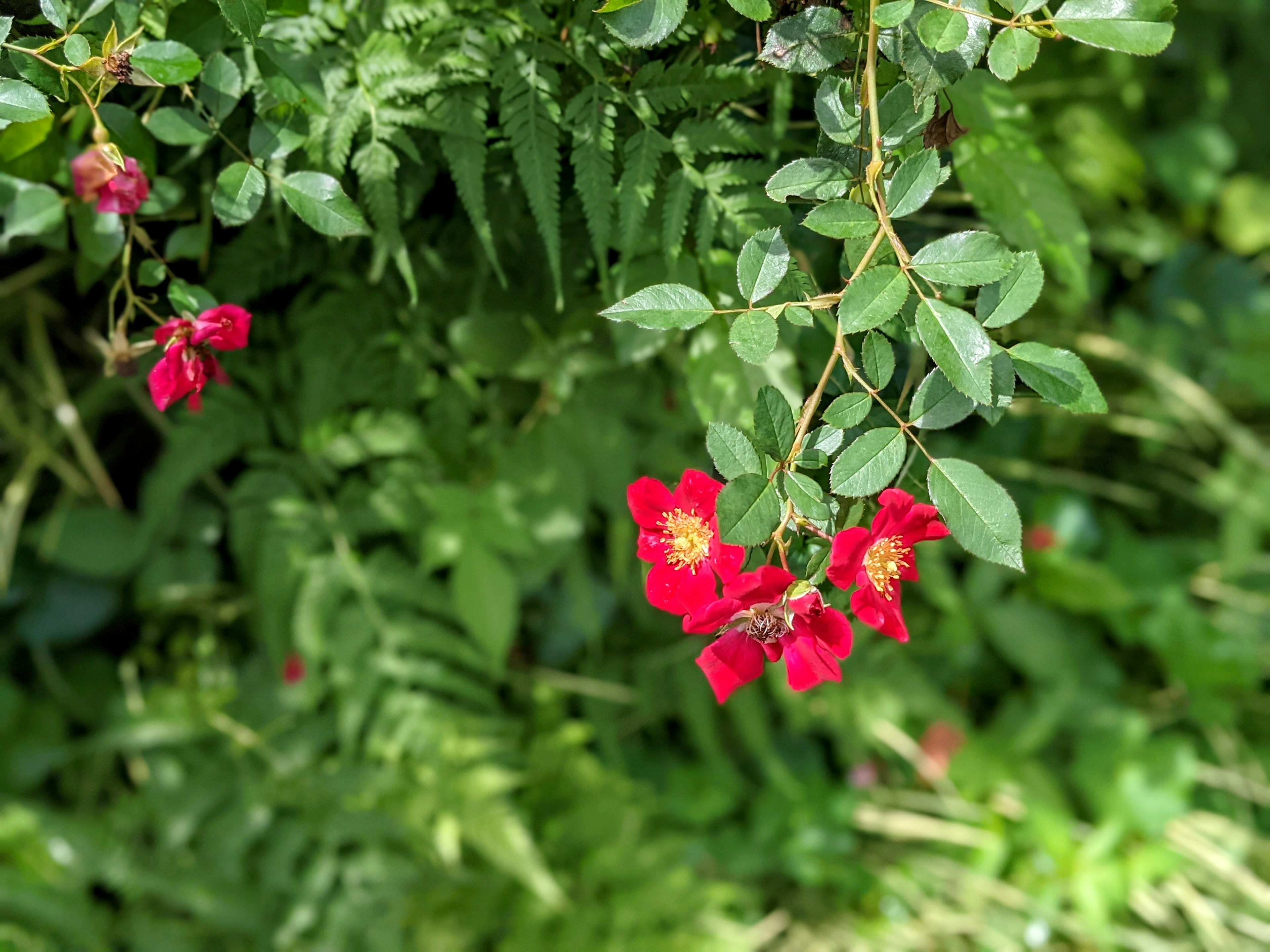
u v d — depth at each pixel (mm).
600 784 878
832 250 511
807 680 366
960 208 624
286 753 804
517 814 772
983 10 383
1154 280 1104
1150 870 947
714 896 873
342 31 493
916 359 462
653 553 375
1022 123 550
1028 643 985
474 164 484
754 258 378
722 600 357
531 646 897
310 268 626
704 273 520
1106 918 922
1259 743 1030
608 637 921
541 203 475
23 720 835
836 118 397
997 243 355
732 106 499
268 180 493
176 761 823
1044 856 955
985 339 350
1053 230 540
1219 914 934
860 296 359
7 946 749
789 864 952
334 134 478
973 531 360
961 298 395
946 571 971
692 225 517
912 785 1001
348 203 444
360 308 682
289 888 785
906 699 938
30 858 777
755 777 1001
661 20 391
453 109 482
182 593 809
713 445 359
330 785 787
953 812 973
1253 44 1125
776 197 398
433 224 598
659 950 833
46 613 829
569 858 866
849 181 396
